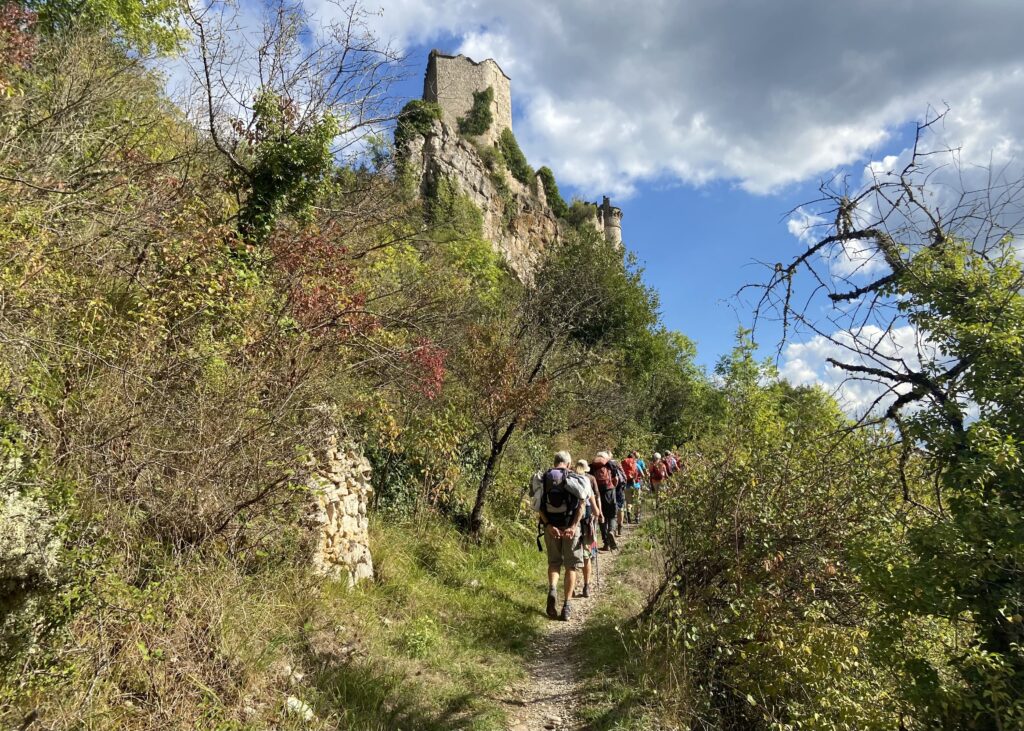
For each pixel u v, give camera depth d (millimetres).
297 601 4824
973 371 3633
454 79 65938
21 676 2764
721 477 5449
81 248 4879
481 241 14391
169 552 3998
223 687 3617
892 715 4012
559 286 11047
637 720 4371
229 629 3939
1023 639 3424
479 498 9086
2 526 2811
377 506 7570
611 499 10852
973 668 3549
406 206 9898
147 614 3277
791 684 4582
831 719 4188
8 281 3697
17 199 4641
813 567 4801
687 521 5598
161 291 5215
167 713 3180
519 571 8734
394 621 5695
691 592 5438
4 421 3070
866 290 4035
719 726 4512
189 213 6055
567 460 7242
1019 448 3480
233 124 7777
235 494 4406
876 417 4059
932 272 3795
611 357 13883
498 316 10367
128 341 4473
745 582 4910
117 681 3172
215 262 5973
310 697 4012
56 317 4121
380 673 4676
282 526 4867
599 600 7770
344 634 4949
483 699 4863
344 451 6227
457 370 8875
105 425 3750
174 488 4078
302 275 6852
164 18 11758
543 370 9828
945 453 3777
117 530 3605
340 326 6594
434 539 7977
